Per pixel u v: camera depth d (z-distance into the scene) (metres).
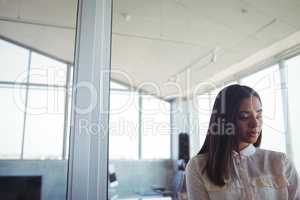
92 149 0.96
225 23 2.25
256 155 1.05
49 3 1.64
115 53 1.45
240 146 1.04
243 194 0.96
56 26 1.37
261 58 1.93
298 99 1.54
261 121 1.12
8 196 1.04
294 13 1.96
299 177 1.07
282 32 1.99
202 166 1.00
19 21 1.79
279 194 1.00
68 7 1.21
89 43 1.01
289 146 1.39
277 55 1.90
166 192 2.31
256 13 2.08
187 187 1.03
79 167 0.93
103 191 0.94
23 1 1.76
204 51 2.36
